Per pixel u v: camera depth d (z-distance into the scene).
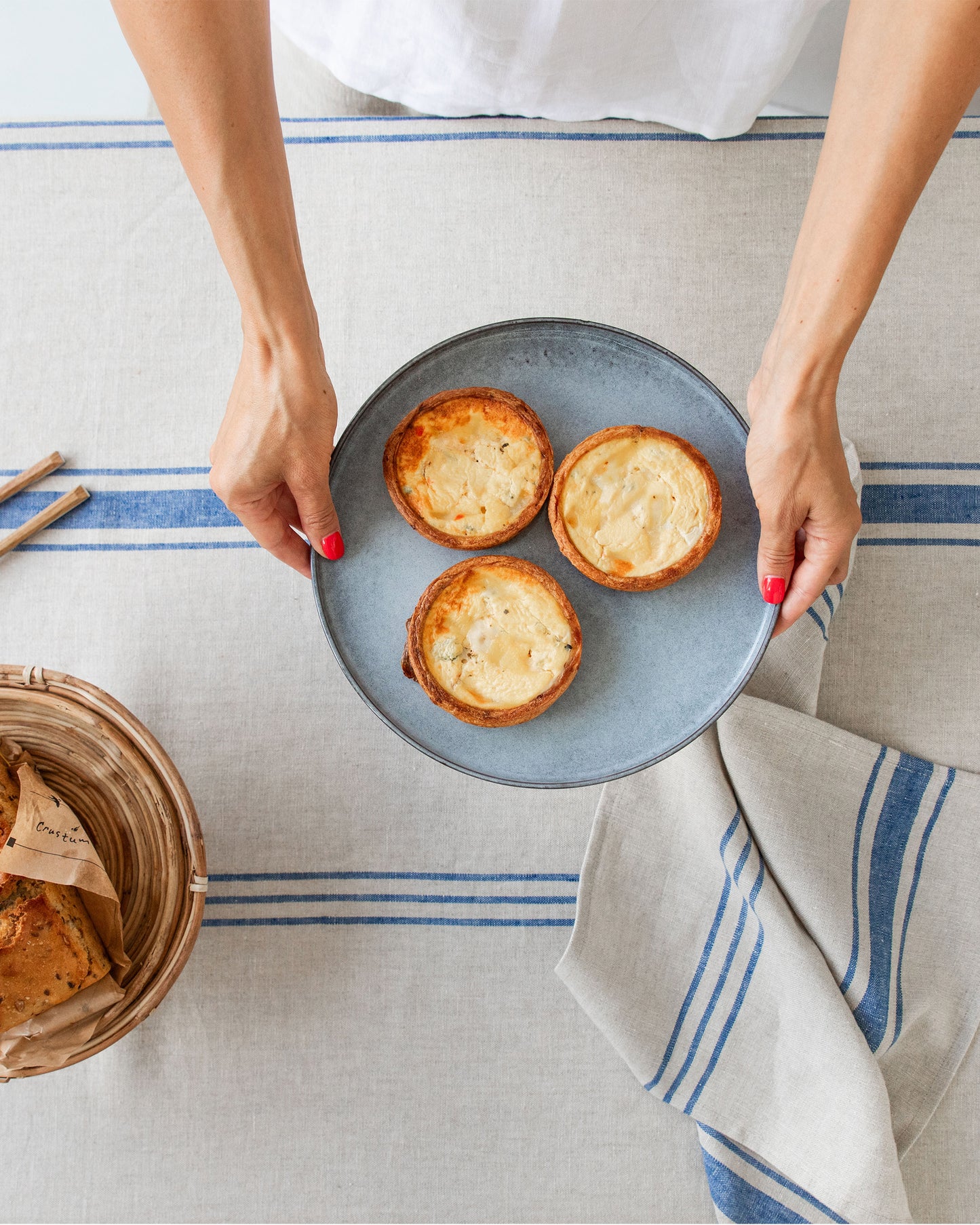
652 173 1.04
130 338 1.04
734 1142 0.97
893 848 0.99
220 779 1.01
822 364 0.81
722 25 0.94
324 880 1.01
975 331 1.02
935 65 0.75
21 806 0.91
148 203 1.05
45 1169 0.98
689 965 0.99
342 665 0.88
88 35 1.46
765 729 0.99
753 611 0.87
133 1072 0.99
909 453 1.02
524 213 1.04
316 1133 0.99
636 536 0.87
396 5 0.95
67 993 0.90
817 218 0.81
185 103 0.77
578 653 0.86
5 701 0.94
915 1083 0.98
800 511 0.84
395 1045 0.99
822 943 0.97
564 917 1.00
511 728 0.87
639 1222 0.98
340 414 1.03
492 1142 0.99
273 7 0.99
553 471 0.89
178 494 1.03
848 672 1.02
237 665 1.02
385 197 1.04
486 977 1.00
